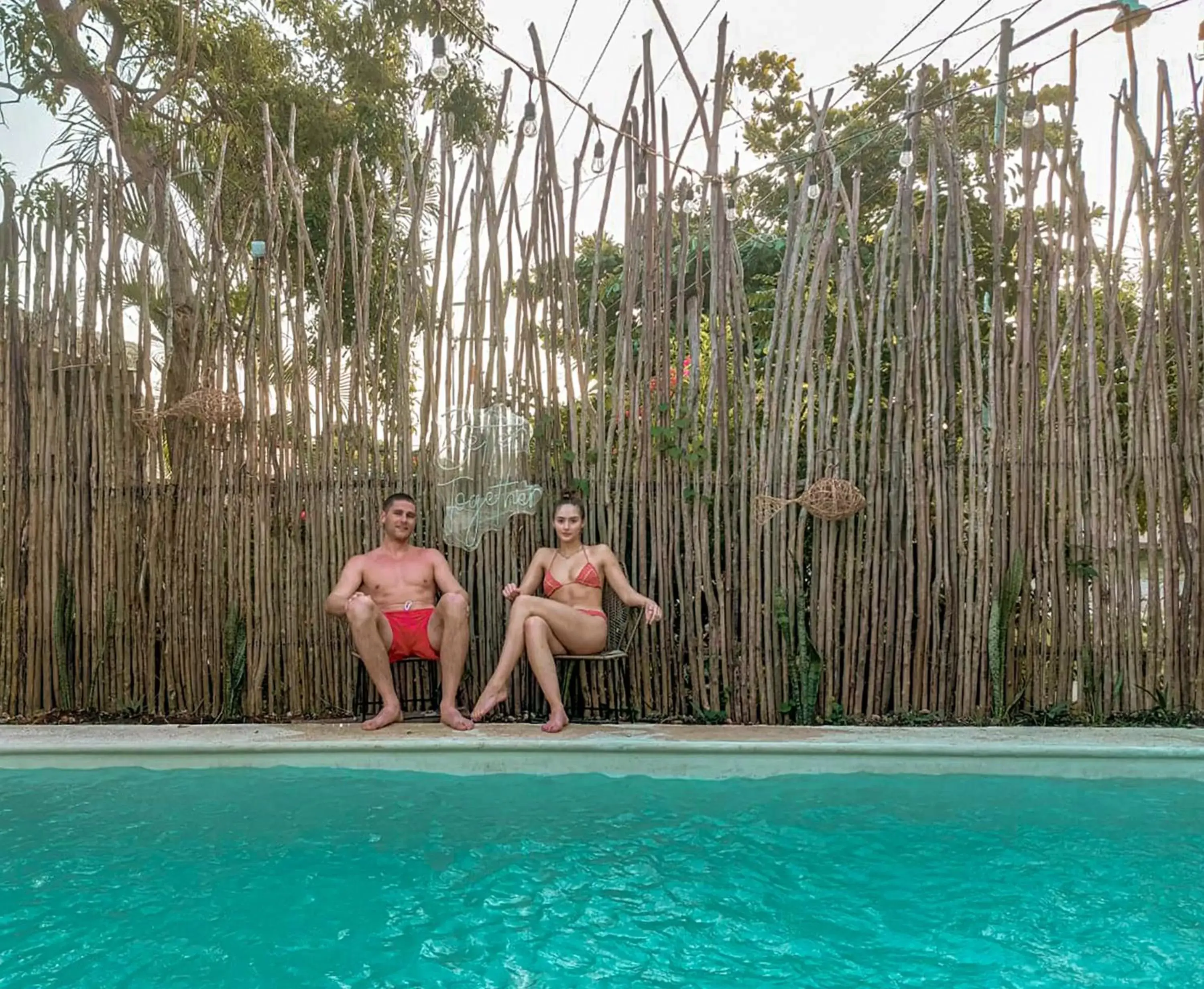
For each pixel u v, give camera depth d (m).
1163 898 2.58
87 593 4.79
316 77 8.81
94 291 4.83
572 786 3.68
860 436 4.75
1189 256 4.62
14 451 4.81
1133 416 4.64
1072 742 4.02
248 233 5.22
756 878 2.72
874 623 4.68
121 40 8.08
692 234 5.54
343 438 4.84
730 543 4.75
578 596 4.57
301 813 3.30
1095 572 4.61
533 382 4.88
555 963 2.22
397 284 5.05
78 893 2.60
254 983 2.11
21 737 4.12
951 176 4.72
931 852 2.93
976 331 4.68
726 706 4.71
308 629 4.82
